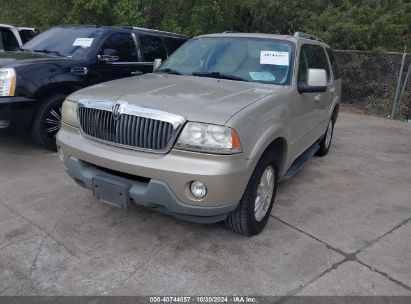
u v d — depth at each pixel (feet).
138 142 10.31
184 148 9.83
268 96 11.89
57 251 10.98
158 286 9.73
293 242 12.00
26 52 20.93
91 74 19.99
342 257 11.35
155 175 9.95
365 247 11.98
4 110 17.02
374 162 21.13
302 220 13.52
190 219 10.56
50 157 18.49
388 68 37.78
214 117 9.84
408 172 19.70
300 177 17.98
